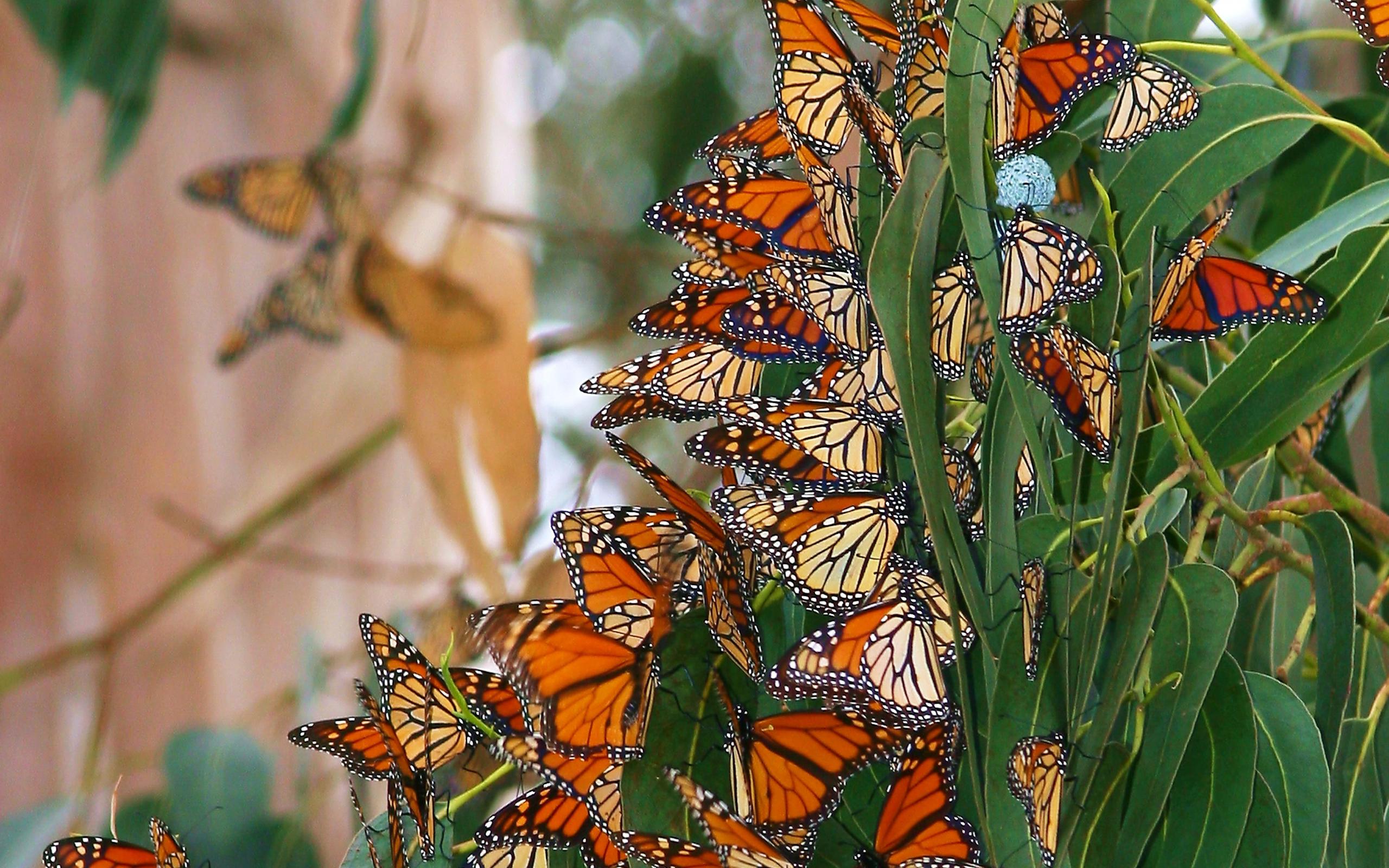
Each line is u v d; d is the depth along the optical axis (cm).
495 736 310
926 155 305
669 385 307
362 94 433
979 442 310
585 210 851
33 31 454
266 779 389
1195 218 317
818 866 311
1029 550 311
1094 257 305
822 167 305
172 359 550
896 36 310
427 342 423
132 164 550
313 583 540
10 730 539
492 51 542
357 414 538
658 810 307
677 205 307
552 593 384
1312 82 430
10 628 540
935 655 303
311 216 502
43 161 547
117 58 459
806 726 306
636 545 309
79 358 546
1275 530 322
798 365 314
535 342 471
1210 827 312
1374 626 319
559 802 308
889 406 305
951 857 305
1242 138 315
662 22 846
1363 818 315
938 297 307
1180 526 318
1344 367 317
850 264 306
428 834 309
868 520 306
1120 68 307
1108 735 307
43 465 542
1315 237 320
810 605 306
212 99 547
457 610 416
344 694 530
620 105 861
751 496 306
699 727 309
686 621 309
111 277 549
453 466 420
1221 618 310
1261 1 392
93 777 455
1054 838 304
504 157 543
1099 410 307
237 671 538
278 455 536
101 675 506
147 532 544
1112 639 311
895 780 306
